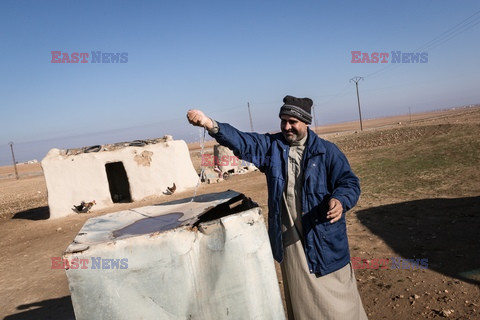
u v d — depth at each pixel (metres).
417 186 9.49
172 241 2.07
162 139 15.84
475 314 3.52
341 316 2.46
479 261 4.62
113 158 13.83
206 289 2.12
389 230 6.34
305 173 2.47
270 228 2.61
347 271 2.55
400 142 22.50
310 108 2.56
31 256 8.06
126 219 2.64
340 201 2.27
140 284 2.06
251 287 2.17
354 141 30.72
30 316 4.87
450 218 6.48
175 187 14.46
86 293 2.02
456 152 13.91
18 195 23.48
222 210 3.00
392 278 4.53
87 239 2.20
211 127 2.46
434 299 3.90
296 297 2.56
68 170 13.09
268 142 2.65
